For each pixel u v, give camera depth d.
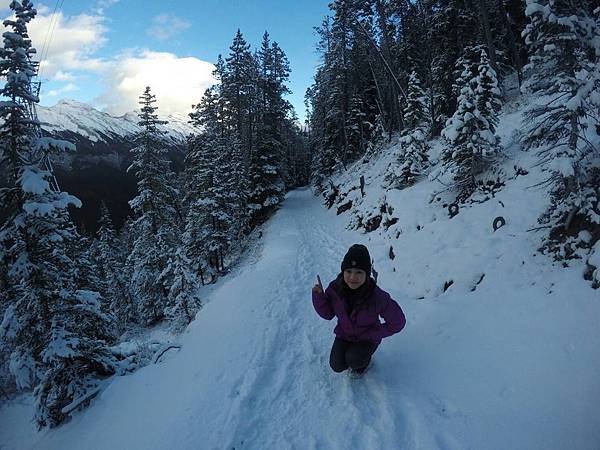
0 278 8.95
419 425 3.96
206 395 5.00
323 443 3.89
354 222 18.89
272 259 15.93
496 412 3.93
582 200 6.06
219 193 28.03
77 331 9.36
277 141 38.69
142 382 6.95
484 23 21.66
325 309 4.62
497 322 5.46
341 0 36.94
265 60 45.41
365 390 4.68
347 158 43.97
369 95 44.16
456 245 8.75
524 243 7.10
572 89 6.18
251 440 4.04
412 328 6.20
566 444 3.35
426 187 14.13
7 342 9.31
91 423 6.63
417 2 33.50
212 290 21.19
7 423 13.77
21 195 8.65
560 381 4.02
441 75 26.67
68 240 9.34
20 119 8.48
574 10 6.14
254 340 6.64
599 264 5.16
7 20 8.19
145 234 26.70
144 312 26.06
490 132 11.56
